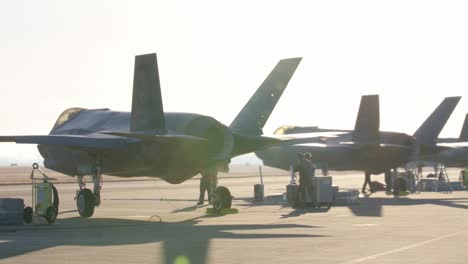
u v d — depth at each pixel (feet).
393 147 378.94
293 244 142.10
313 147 407.23
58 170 257.55
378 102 371.76
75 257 124.98
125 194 404.16
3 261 120.47
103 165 238.27
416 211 238.89
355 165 395.34
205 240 151.33
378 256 122.93
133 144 222.48
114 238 157.69
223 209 238.89
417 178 401.29
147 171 233.76
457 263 114.32
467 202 292.61
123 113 258.98
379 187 419.54
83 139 215.72
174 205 296.51
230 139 237.25
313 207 265.95
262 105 246.88
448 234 160.25
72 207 289.94
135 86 218.59
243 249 134.51
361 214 227.40
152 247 138.92
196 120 234.99
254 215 228.63
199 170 238.27
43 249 136.67
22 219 199.11
